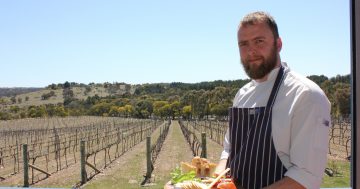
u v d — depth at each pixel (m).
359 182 1.66
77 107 112.88
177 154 25.97
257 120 2.54
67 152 30.77
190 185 2.44
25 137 48.06
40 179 18.67
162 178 17.69
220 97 55.44
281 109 2.43
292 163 2.34
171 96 101.56
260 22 2.48
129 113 98.06
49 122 78.44
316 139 2.28
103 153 28.73
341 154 22.20
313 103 2.30
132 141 37.22
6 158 27.80
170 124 67.19
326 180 15.23
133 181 17.19
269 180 2.45
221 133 40.06
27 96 138.25
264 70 2.53
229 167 2.77
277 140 2.42
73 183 17.34
